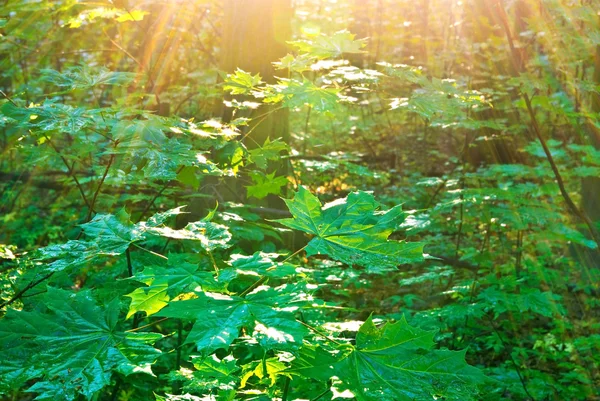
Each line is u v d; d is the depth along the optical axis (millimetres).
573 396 4344
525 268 5586
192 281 1598
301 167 5844
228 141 3266
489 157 8672
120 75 2842
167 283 1600
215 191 4703
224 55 5414
